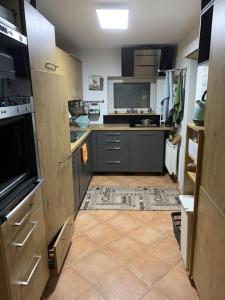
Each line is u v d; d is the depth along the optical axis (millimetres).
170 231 2385
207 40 1600
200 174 1516
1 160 1429
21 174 1413
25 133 1401
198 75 2891
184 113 3252
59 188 1837
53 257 1673
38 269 1461
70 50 4070
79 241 2240
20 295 1208
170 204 2961
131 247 2146
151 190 3402
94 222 2570
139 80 4219
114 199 3121
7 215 1032
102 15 2314
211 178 1316
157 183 3674
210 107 1314
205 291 1430
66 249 1964
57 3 2033
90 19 2439
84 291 1679
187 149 1906
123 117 4289
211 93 1296
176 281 1753
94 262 1961
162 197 3164
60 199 1861
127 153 3920
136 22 2566
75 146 2527
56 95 1745
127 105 4316
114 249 2121
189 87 3094
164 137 3840
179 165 3469
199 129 1481
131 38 3258
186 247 1771
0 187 1226
